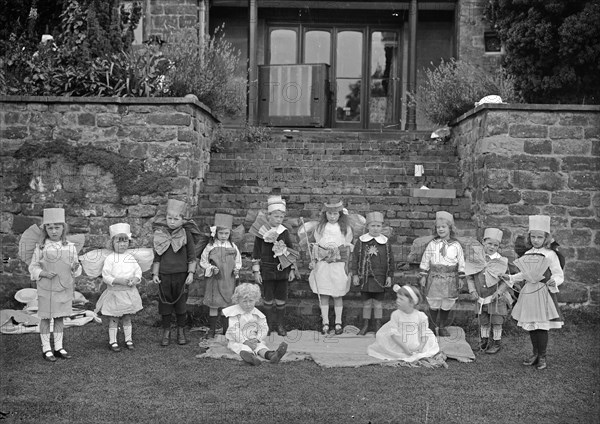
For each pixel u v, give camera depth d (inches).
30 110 385.7
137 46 586.6
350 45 657.6
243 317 284.0
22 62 418.3
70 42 416.2
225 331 313.7
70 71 402.6
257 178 437.7
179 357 280.1
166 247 299.7
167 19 603.2
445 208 404.5
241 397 231.1
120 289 287.9
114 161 380.8
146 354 284.7
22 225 384.2
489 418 216.4
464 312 329.7
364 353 283.4
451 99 457.7
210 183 428.8
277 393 235.5
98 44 416.2
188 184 382.6
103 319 343.9
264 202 409.1
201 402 226.2
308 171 443.5
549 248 278.8
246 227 381.1
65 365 267.1
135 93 401.1
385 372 262.8
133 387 241.1
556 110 369.4
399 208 402.9
